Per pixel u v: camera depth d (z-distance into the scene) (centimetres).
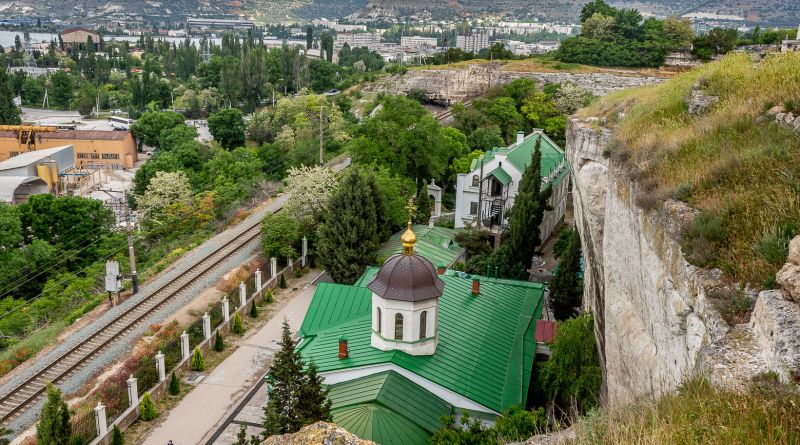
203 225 7119
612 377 2281
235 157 9956
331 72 19488
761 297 1248
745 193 1670
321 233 5338
